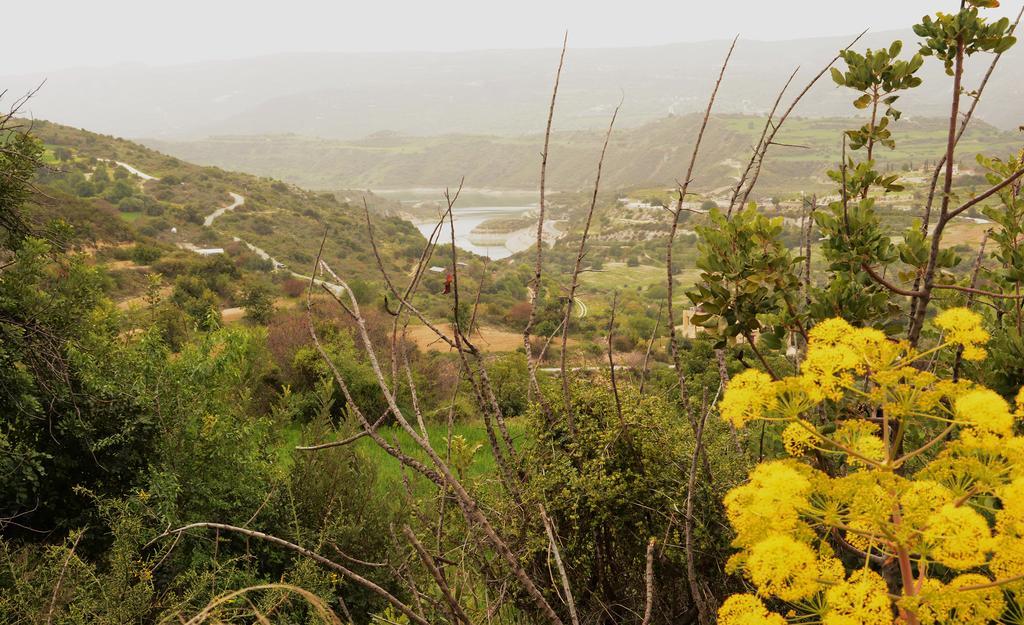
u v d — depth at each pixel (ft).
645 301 253.44
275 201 503.20
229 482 19.67
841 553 6.68
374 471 21.81
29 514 19.62
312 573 14.21
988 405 4.39
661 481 8.86
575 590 9.30
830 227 8.55
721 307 8.12
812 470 4.90
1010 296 7.09
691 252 240.12
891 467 4.76
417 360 65.16
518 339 190.70
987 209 9.53
